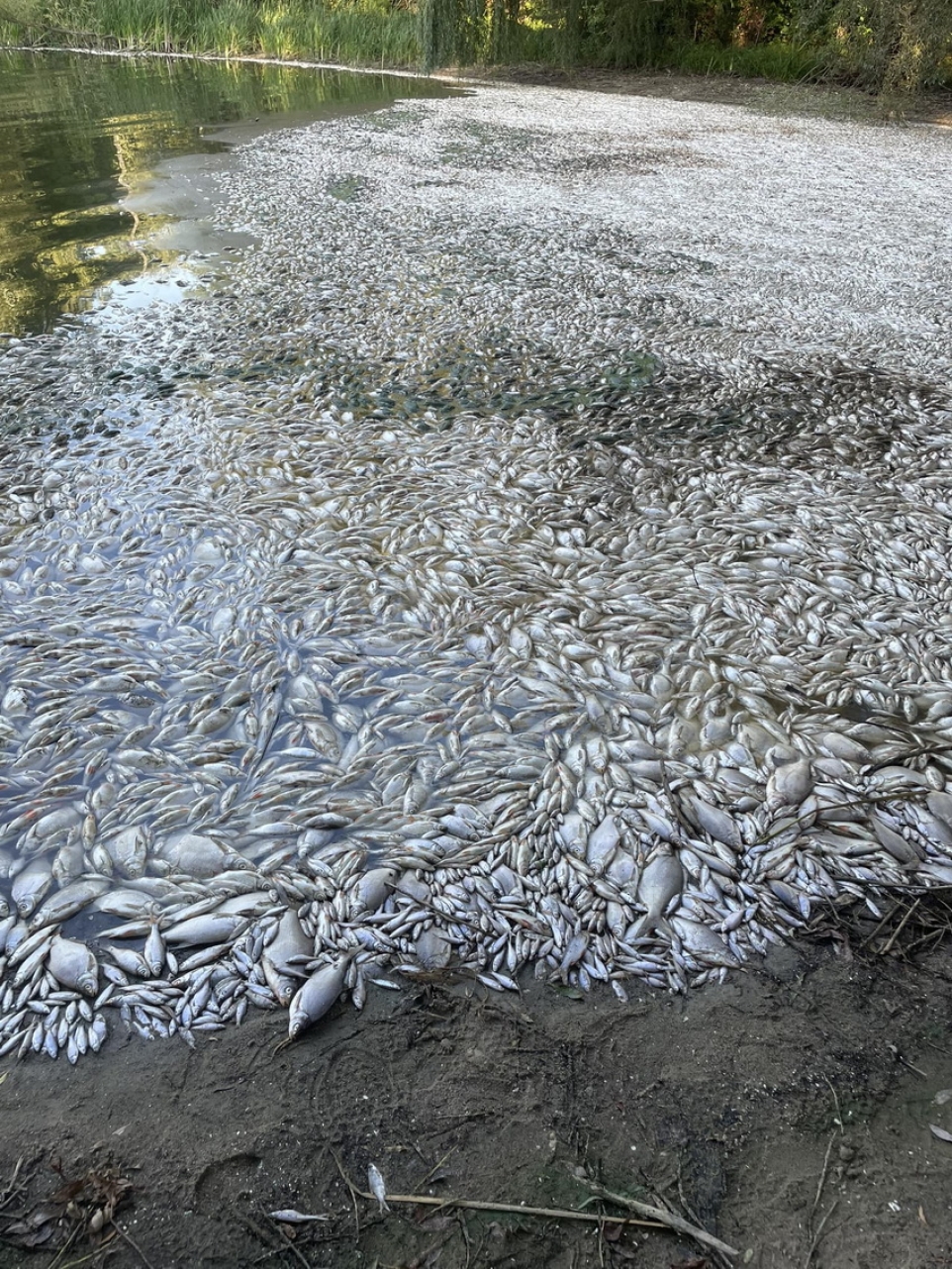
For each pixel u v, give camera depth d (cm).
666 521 414
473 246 802
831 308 674
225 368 562
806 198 972
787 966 235
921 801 279
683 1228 182
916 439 487
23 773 278
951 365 577
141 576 369
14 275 717
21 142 1145
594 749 291
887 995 228
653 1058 213
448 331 625
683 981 230
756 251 800
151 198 925
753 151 1191
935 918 247
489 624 344
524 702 310
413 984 228
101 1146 193
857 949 238
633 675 323
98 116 1316
